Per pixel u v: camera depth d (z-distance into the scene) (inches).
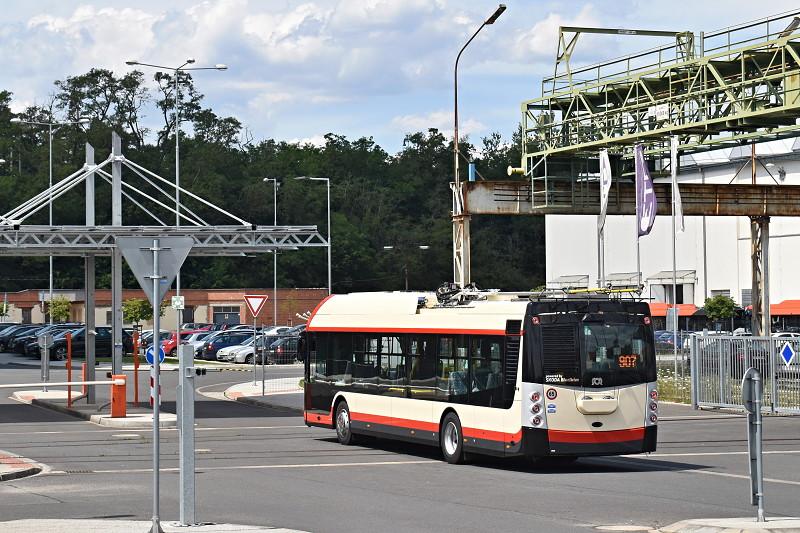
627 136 2166.6
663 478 1011.3
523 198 2274.9
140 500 856.9
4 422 1642.5
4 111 7687.0
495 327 1085.8
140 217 6476.4
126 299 5349.4
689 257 4655.5
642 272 4857.3
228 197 6860.2
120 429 1530.5
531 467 1109.1
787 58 1979.6
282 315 5738.2
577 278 5157.5
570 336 1058.1
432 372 1176.8
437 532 701.9
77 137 6727.4
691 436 1461.6
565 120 2327.8
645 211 2048.5
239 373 3097.9
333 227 6776.6
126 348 3991.1
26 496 880.3
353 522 744.3
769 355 1850.4
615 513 783.1
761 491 694.5
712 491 911.7
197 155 7268.7
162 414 1697.8
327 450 1269.7
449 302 1183.6
